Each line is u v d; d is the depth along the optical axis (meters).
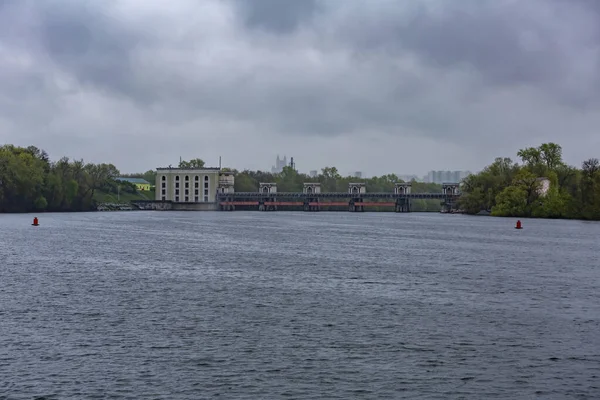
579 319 49.59
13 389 33.50
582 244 121.38
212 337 43.16
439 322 48.12
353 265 83.50
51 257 88.88
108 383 34.41
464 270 79.00
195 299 56.34
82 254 93.81
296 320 48.31
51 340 42.03
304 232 160.25
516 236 145.12
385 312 51.50
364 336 43.81
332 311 51.69
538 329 46.22
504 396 33.47
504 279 71.00
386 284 66.38
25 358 38.25
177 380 34.94
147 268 77.81
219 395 33.06
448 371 36.88
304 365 37.53
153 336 43.25
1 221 194.75
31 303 53.75
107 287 62.34
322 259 90.94
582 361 38.84
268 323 47.28
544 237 141.38
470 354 40.00
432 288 63.97
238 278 69.94
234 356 39.00
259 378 35.38
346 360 38.53
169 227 176.00
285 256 94.94
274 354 39.47
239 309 52.19
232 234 148.38
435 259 92.12
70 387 33.81
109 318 48.38
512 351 40.69
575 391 34.19
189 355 39.12
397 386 34.56
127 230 158.25
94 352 39.53
